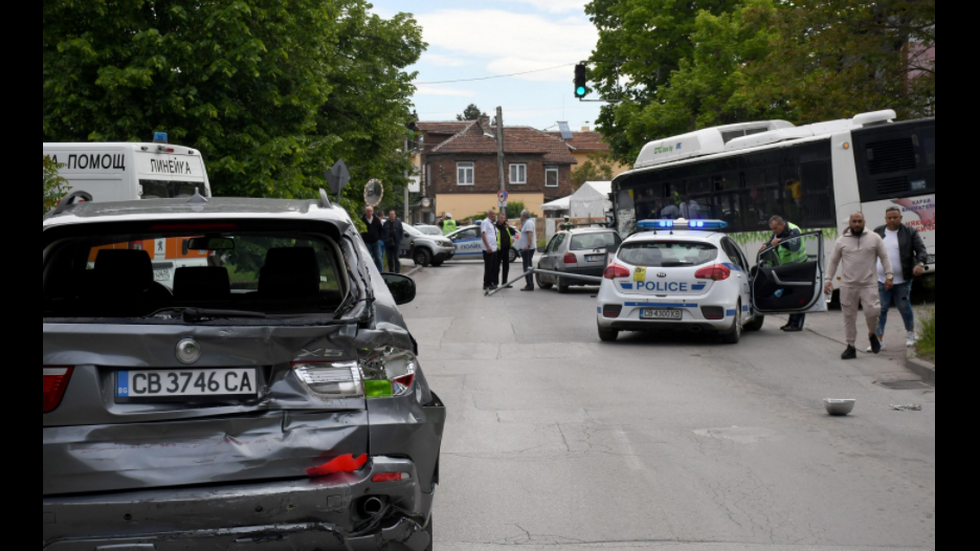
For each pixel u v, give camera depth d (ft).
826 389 33.45
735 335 45.44
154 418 12.01
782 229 49.14
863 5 62.90
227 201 15.92
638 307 45.52
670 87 122.52
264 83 80.69
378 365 12.98
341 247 14.35
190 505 11.76
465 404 31.09
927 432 26.09
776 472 21.83
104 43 73.31
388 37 119.96
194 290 15.96
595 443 25.07
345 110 117.50
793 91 68.44
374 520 12.61
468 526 17.88
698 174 72.28
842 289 40.70
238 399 12.35
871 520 18.06
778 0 105.70
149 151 47.91
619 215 84.74
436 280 99.09
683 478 21.36
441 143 271.08
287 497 12.03
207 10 74.69
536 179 271.90
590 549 16.52
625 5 126.93
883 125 57.57
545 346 46.19
